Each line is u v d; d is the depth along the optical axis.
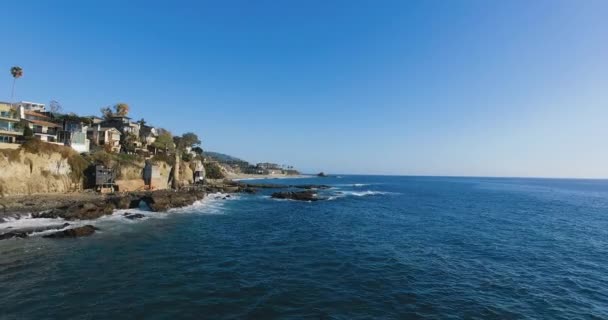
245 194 96.56
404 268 25.73
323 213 58.53
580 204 82.75
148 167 82.06
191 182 112.44
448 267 26.31
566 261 28.78
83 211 43.88
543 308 19.08
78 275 22.58
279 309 17.88
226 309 17.70
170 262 26.20
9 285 20.50
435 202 81.44
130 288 20.42
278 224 45.56
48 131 72.25
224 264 25.97
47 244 30.61
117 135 91.19
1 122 58.50
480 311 18.41
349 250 31.09
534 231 42.69
